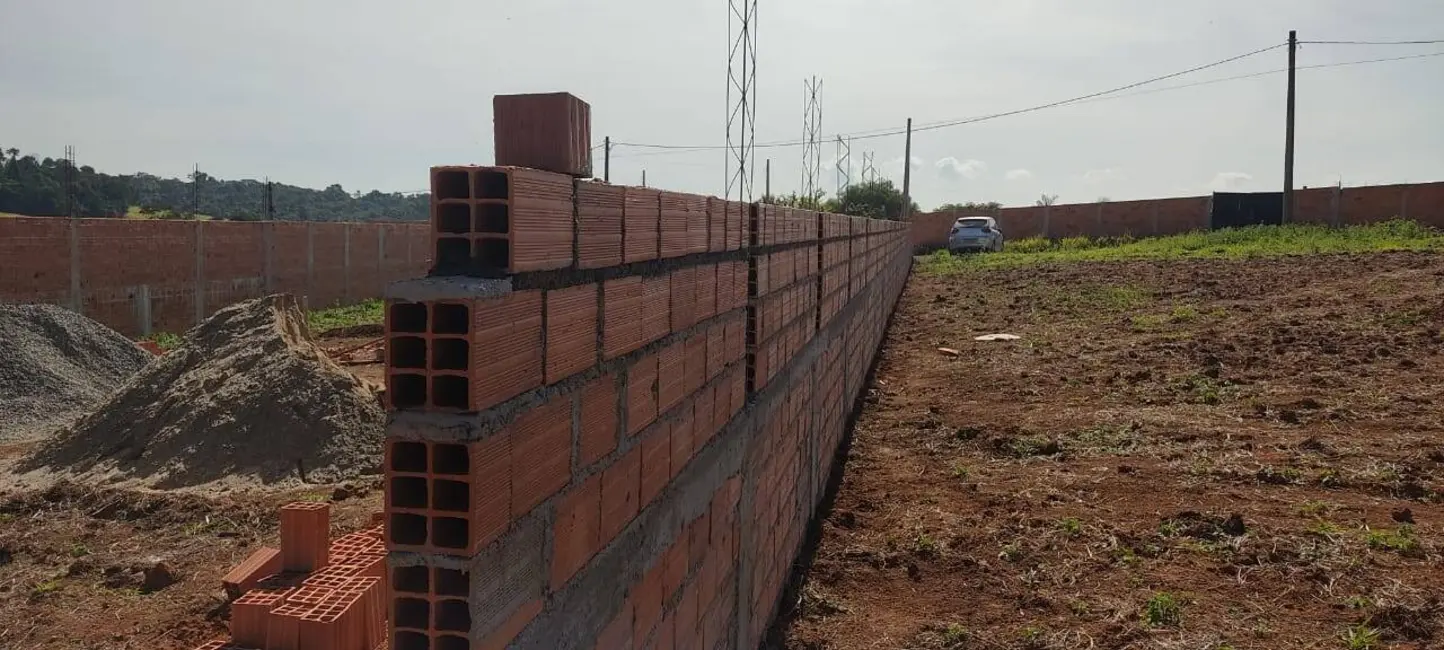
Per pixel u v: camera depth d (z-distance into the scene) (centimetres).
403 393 168
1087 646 421
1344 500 584
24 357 1142
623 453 245
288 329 970
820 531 584
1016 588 486
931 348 1290
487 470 168
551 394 198
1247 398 856
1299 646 412
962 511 604
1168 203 3453
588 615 223
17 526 646
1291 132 2642
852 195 4381
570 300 205
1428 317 1112
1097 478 654
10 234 1469
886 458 749
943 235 3941
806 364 560
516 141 217
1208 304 1438
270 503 688
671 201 277
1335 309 1233
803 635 448
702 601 329
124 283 1694
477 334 162
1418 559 489
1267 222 3192
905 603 480
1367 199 2931
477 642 168
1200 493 608
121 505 674
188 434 812
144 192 6700
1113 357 1090
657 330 270
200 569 561
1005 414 868
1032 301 1684
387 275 2586
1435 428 722
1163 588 473
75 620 489
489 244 174
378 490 727
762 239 409
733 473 372
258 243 2056
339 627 339
